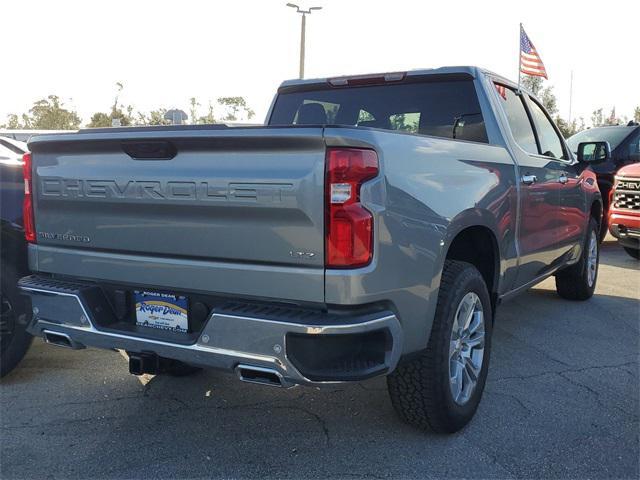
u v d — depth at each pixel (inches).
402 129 175.2
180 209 111.0
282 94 198.2
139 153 114.4
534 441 126.6
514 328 209.8
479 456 120.0
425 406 121.3
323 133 97.6
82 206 124.2
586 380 161.3
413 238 109.3
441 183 120.9
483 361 138.3
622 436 129.4
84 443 124.0
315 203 98.8
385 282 103.4
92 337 120.5
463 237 148.0
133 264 118.3
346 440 126.1
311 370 100.1
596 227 251.3
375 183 101.3
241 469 114.2
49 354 180.9
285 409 141.6
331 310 101.1
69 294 122.6
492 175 145.3
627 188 326.3
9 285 153.8
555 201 193.5
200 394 150.3
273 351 100.3
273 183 101.3
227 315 103.3
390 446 123.6
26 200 134.4
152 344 112.9
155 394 150.2
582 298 247.4
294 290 101.9
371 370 102.4
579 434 130.0
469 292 130.4
